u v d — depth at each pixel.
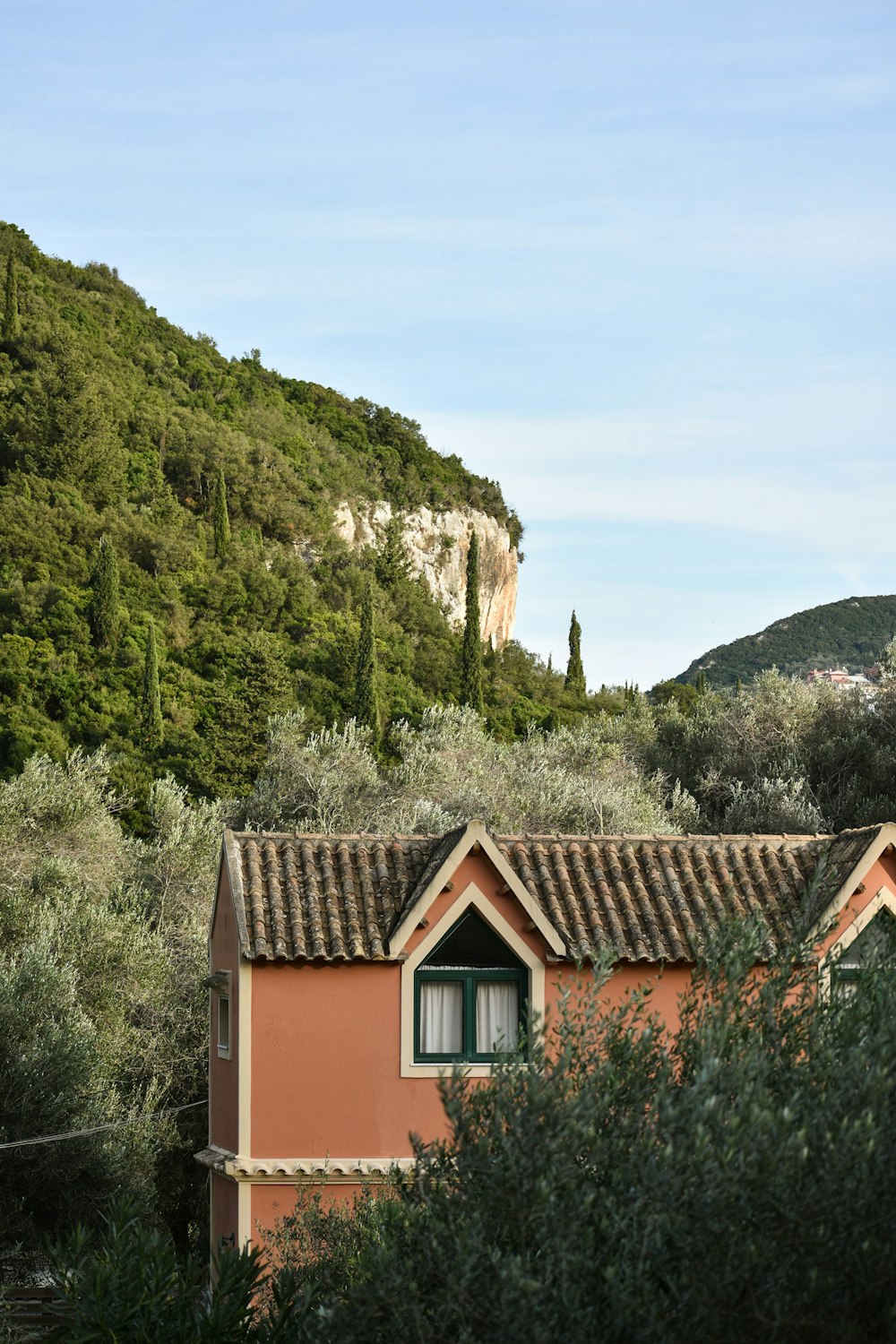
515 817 47.34
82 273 153.50
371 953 21.19
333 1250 16.14
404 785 50.41
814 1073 10.57
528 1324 9.41
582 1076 10.98
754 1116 9.59
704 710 61.38
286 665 82.12
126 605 89.56
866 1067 10.41
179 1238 33.00
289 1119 21.14
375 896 22.17
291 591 100.94
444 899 21.64
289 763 51.59
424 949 21.50
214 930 23.80
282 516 124.88
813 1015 11.50
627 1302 9.31
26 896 34.50
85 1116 26.80
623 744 60.34
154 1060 32.16
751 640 145.25
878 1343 9.42
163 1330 14.04
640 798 50.53
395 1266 10.46
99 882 38.16
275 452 133.88
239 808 51.19
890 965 12.12
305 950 21.12
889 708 54.81
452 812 47.19
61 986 28.27
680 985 21.34
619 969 21.27
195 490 122.75
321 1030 21.30
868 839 21.61
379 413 163.25
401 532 146.88
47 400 109.56
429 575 149.25
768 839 23.47
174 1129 30.81
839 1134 9.63
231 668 84.06
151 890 40.03
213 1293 14.55
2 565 91.19
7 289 121.38
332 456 147.25
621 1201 9.98
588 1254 9.74
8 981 27.41
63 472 107.69
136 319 151.62
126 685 78.44
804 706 57.09
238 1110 21.19
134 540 100.88
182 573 98.38
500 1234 10.34
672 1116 9.98
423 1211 11.09
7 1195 26.02
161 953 34.00
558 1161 10.08
